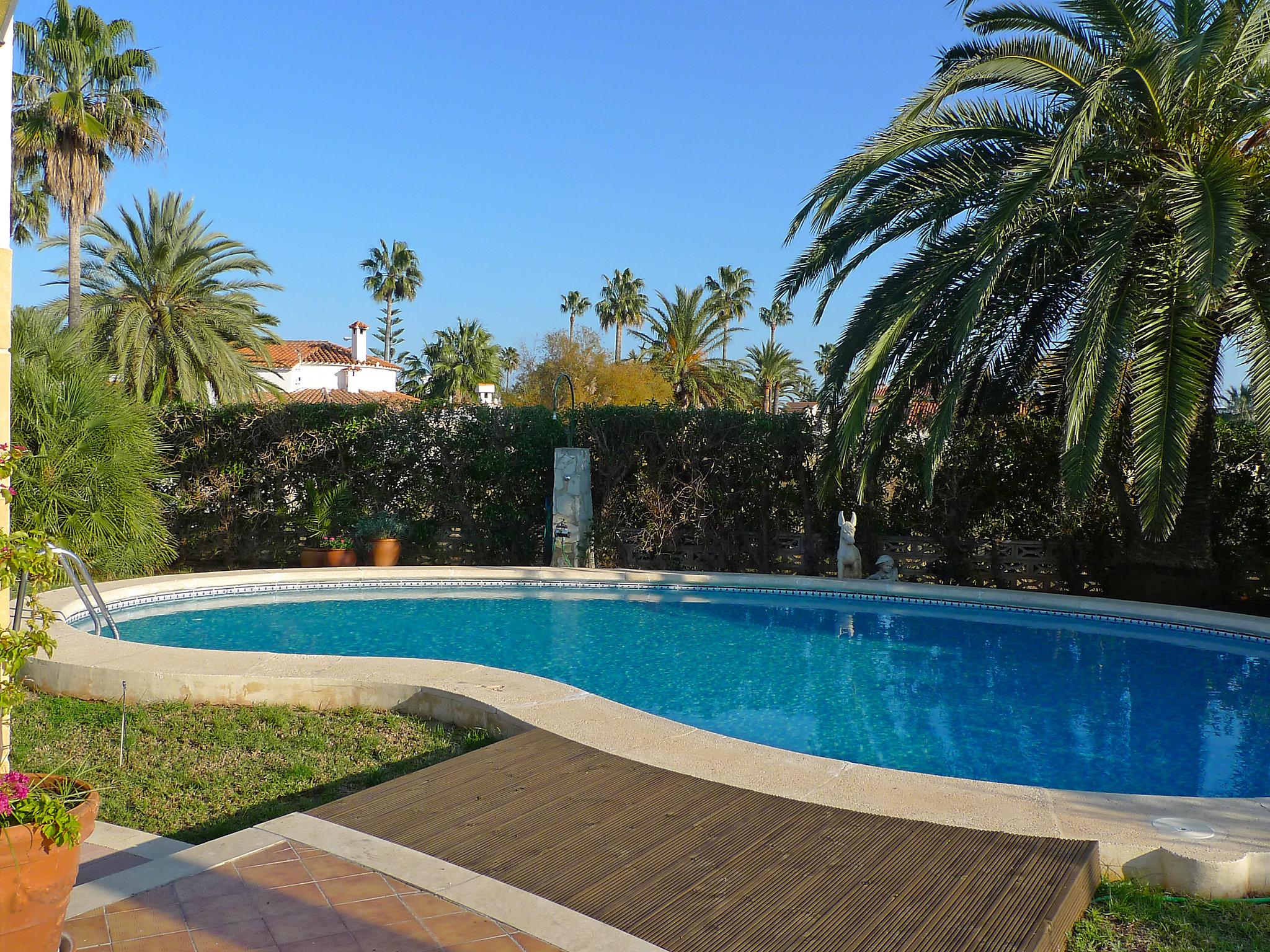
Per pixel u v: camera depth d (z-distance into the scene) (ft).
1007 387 39.09
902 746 21.33
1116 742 21.71
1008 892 10.96
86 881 11.45
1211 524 36.91
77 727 18.60
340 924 10.03
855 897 10.85
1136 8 30.58
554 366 147.74
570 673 27.84
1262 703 24.89
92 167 70.03
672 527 48.11
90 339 50.98
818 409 42.27
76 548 36.22
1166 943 10.81
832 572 46.19
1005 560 42.19
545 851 11.97
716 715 23.67
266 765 16.55
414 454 50.11
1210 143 31.14
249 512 49.67
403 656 29.84
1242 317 30.04
